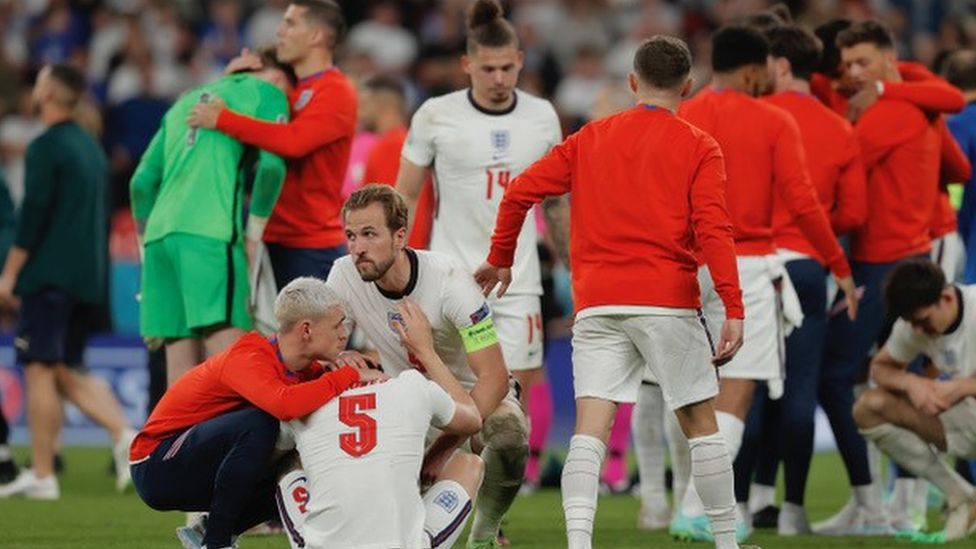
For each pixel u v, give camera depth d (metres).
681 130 25.81
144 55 70.25
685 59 26.09
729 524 26.47
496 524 27.72
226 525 24.94
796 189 31.48
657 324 25.67
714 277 25.28
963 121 38.78
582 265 26.23
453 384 25.09
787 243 33.41
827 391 34.97
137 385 54.75
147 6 75.88
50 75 40.28
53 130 40.38
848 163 34.16
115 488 42.50
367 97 45.16
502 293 27.25
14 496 40.12
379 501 23.36
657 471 34.31
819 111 34.28
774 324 31.62
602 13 81.31
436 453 25.08
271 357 24.72
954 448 31.67
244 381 24.47
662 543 31.28
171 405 25.55
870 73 35.81
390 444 23.55
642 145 25.80
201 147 32.38
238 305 32.16
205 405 25.33
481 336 25.67
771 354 31.55
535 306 32.09
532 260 32.06
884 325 36.25
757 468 35.38
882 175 35.59
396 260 25.30
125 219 59.75
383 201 24.80
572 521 25.62
